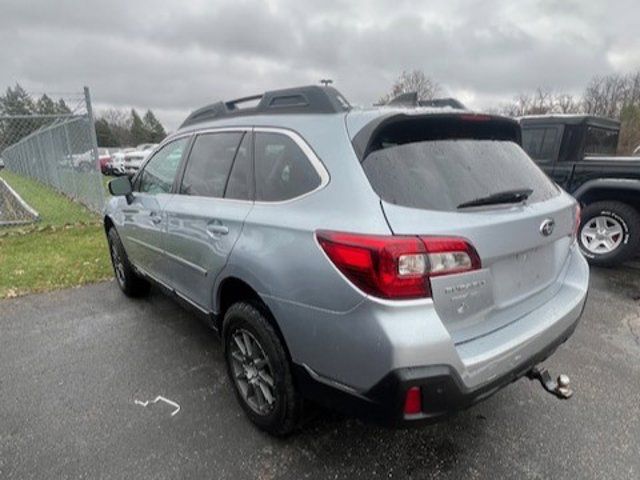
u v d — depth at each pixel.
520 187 2.13
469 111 2.13
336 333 1.73
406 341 1.56
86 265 5.44
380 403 1.65
